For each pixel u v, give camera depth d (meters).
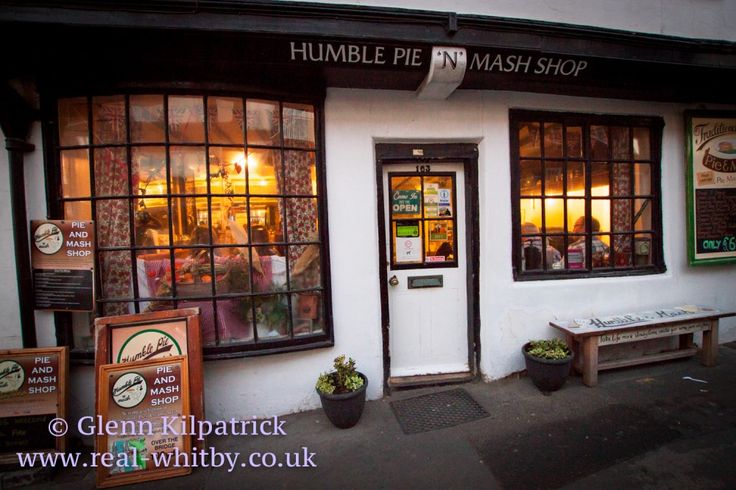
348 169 3.10
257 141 2.95
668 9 3.63
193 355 2.59
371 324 3.18
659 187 3.90
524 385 3.35
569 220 3.71
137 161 2.78
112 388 2.40
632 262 3.90
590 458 2.35
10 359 2.51
